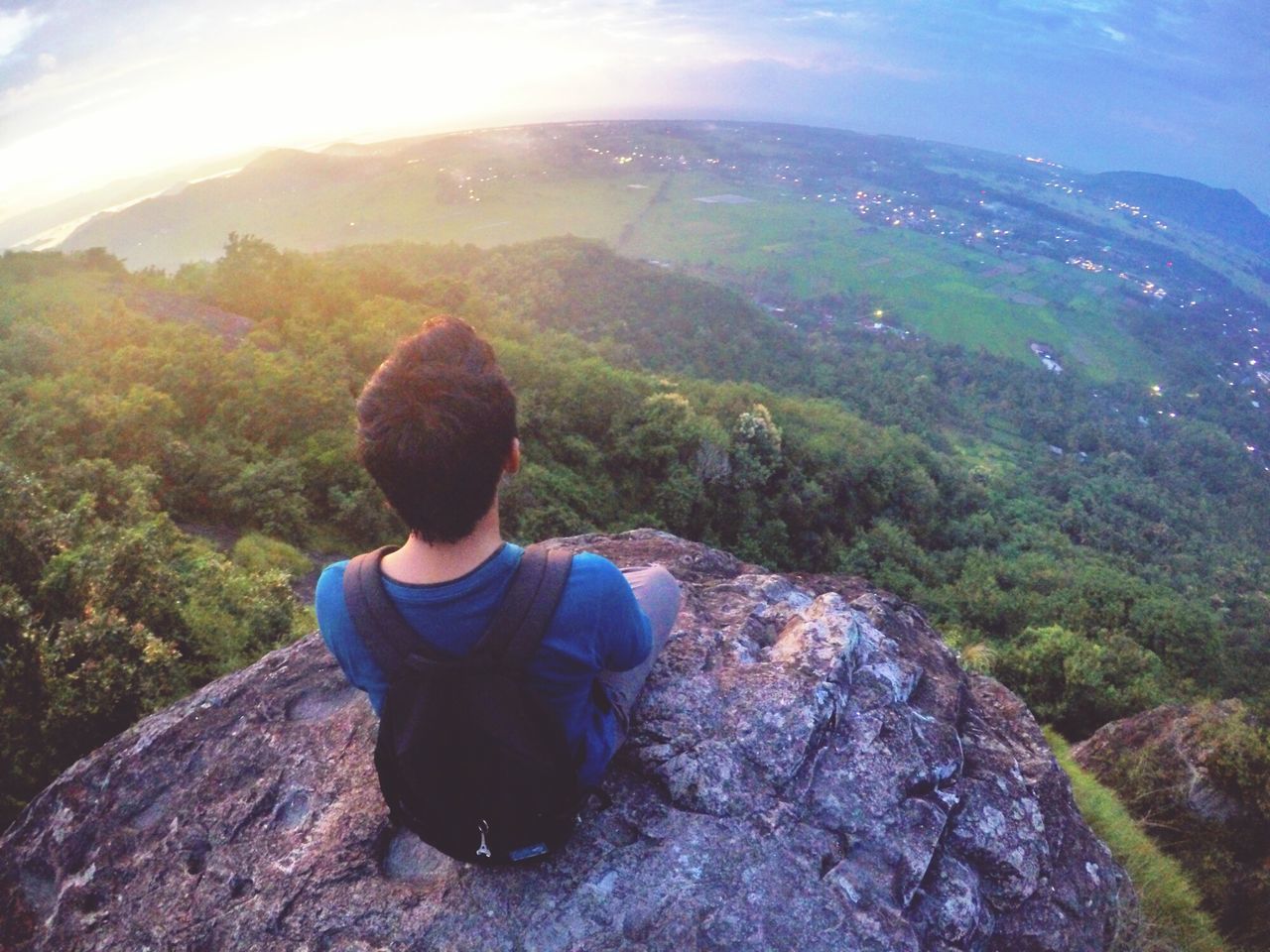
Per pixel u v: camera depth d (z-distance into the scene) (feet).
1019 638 75.31
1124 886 9.32
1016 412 462.60
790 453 172.24
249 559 62.18
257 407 86.48
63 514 35.65
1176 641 118.21
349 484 83.05
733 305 497.46
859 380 447.42
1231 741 27.61
